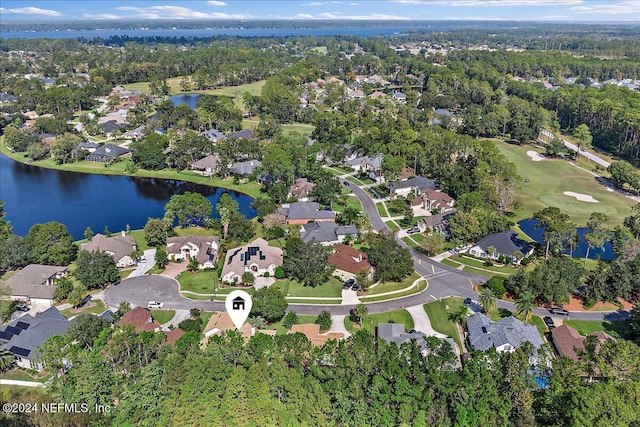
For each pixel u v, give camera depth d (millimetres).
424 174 185625
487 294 96500
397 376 65938
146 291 106438
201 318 96438
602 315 99812
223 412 66000
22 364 82312
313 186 163875
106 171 196250
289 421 65562
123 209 160000
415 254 126125
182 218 137625
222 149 197375
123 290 106688
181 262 120625
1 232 122938
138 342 74562
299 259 110938
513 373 67062
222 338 74812
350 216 140750
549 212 119938
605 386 61062
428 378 67125
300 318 96750
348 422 66438
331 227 134000
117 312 95812
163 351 73562
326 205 155750
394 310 100500
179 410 65375
